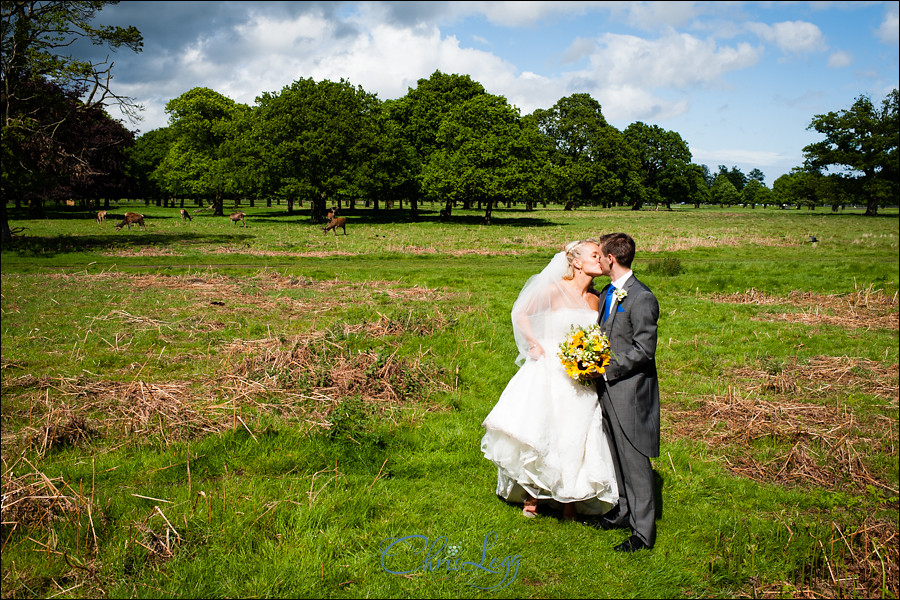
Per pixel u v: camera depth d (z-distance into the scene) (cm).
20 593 328
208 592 332
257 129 4941
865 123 6806
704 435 592
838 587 350
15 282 1440
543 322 408
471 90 5603
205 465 490
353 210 7006
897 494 476
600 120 8081
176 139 6544
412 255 2355
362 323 988
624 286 393
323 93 4884
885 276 1719
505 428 399
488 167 4775
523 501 442
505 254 2416
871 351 920
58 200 4903
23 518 389
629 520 399
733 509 448
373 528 403
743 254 2455
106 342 869
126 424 561
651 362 384
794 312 1238
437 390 695
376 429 568
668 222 5453
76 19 2225
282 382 684
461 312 1150
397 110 5650
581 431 399
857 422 625
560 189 7825
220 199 6038
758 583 358
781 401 693
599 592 344
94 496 424
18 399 624
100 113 4178
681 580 357
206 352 825
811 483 499
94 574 345
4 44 2155
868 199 7012
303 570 351
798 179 7394
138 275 1625
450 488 467
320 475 478
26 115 2345
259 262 2080
